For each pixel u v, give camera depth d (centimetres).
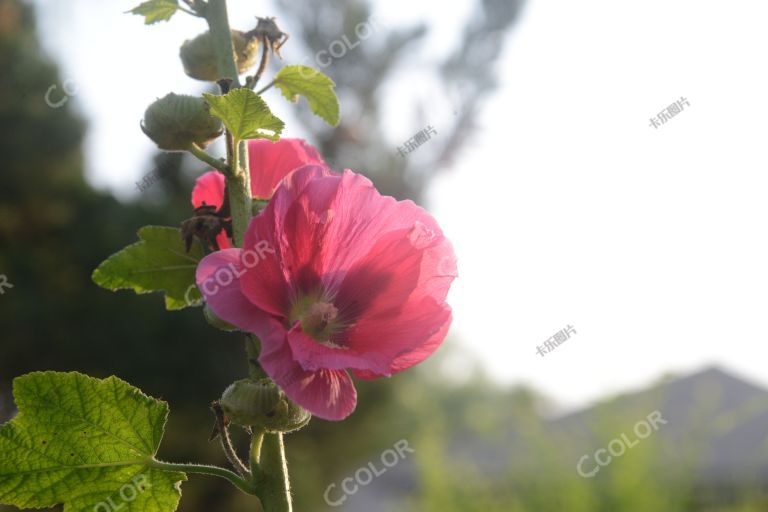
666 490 768
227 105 178
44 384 180
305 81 219
